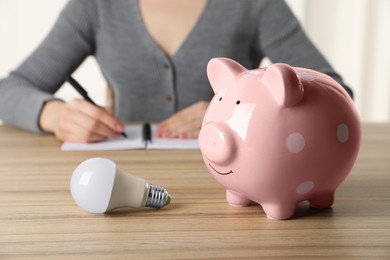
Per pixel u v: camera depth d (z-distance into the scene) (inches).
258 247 20.1
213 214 24.1
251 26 60.4
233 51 59.9
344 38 104.7
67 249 19.8
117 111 62.7
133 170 32.7
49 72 58.1
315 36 104.5
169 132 44.0
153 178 30.7
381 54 105.2
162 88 59.9
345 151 22.9
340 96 23.2
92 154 37.8
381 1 102.9
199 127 45.1
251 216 23.9
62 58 59.1
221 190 28.2
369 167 33.1
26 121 46.6
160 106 60.6
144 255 19.3
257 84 22.7
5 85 52.9
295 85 21.5
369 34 104.5
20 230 21.9
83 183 23.0
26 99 48.3
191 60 59.2
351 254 19.5
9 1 102.7
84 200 23.2
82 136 41.4
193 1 60.1
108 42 60.5
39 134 46.2
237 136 22.3
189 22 60.0
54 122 44.6
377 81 106.5
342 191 28.0
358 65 105.9
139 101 60.9
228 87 23.8
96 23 60.8
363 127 48.1
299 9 103.0
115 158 36.3
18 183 29.6
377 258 19.1
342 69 106.3
